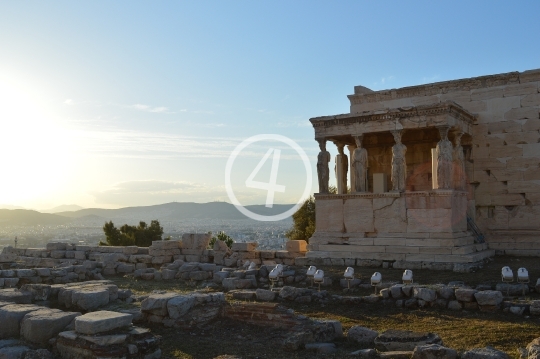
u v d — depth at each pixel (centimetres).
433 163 2984
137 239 5838
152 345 1227
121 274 3036
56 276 2541
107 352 1145
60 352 1228
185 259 3284
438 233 2597
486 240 3003
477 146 3069
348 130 2928
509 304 1623
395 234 2714
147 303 1565
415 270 2448
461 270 2333
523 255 2873
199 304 1606
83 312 1569
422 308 1733
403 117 2762
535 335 1351
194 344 1374
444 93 3183
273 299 1891
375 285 1938
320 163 3011
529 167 2936
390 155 3300
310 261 2791
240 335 1459
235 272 2398
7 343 1288
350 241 2814
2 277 2430
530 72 2941
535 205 2911
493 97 3042
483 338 1342
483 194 3047
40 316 1334
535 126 2927
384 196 2758
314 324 1423
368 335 1341
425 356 1095
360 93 3475
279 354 1259
